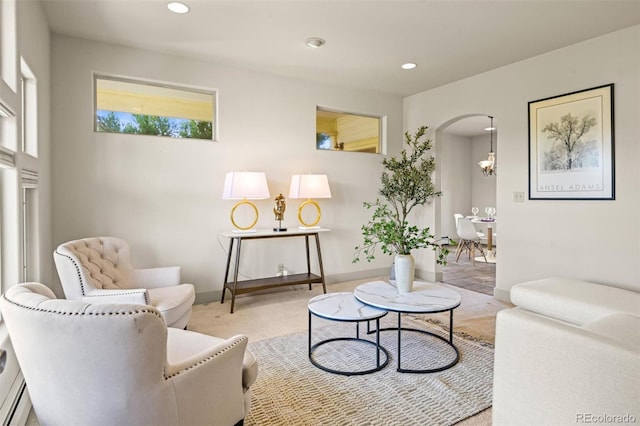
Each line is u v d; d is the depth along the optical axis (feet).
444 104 14.84
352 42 10.62
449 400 6.45
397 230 8.63
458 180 27.73
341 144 15.55
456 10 8.78
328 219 15.03
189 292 8.86
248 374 5.13
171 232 11.78
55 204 10.10
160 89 11.80
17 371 5.32
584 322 7.32
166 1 8.37
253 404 6.32
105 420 3.76
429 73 13.37
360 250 15.81
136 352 3.59
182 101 12.14
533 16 9.07
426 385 6.95
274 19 9.24
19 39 6.31
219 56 11.72
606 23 9.45
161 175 11.59
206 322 10.52
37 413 4.24
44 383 3.90
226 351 4.59
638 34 9.53
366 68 12.82
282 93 13.70
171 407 3.94
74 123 10.32
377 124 16.52
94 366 3.60
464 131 26.11
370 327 10.02
